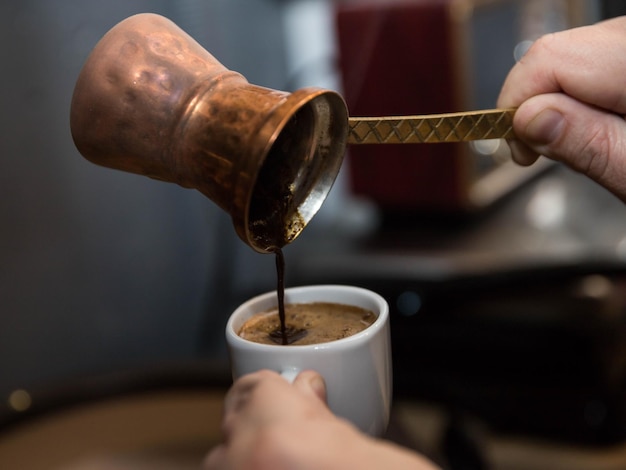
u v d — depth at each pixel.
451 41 0.72
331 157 0.41
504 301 0.67
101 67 0.38
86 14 0.62
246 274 0.82
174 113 0.38
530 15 0.85
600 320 0.65
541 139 0.44
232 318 0.41
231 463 0.33
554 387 0.68
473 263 0.67
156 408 0.55
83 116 0.39
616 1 0.72
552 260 0.66
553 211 0.78
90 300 0.66
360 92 0.77
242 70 0.79
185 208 0.74
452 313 0.68
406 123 0.42
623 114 0.44
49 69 0.60
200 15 0.70
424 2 0.72
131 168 0.40
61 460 0.51
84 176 0.64
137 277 0.70
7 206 0.59
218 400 0.55
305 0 0.89
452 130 0.43
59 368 0.64
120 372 0.56
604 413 0.68
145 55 0.38
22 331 0.61
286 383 0.36
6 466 0.50
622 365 0.68
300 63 0.91
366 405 0.40
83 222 0.64
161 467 0.50
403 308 0.69
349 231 0.83
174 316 0.74
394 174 0.79
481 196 0.78
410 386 0.60
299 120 0.41
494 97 0.83
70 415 0.54
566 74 0.44
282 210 0.41
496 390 0.69
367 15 0.74
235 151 0.36
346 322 0.42
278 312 0.44
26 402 0.53
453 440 0.59
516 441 0.72
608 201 0.76
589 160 0.45
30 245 0.61
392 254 0.71
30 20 0.58
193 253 0.76
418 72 0.74
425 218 0.81
